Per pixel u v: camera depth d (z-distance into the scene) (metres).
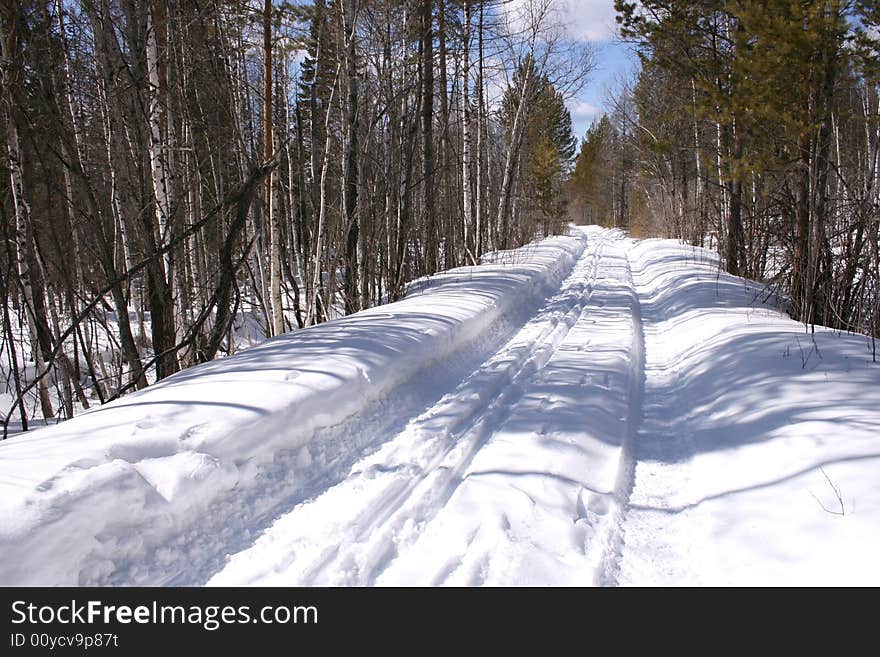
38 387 7.83
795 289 9.17
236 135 9.39
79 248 8.55
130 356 7.02
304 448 4.34
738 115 9.66
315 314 10.47
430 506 3.75
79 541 2.85
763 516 3.40
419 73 12.15
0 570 2.57
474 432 4.94
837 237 9.21
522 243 26.61
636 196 40.09
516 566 3.12
